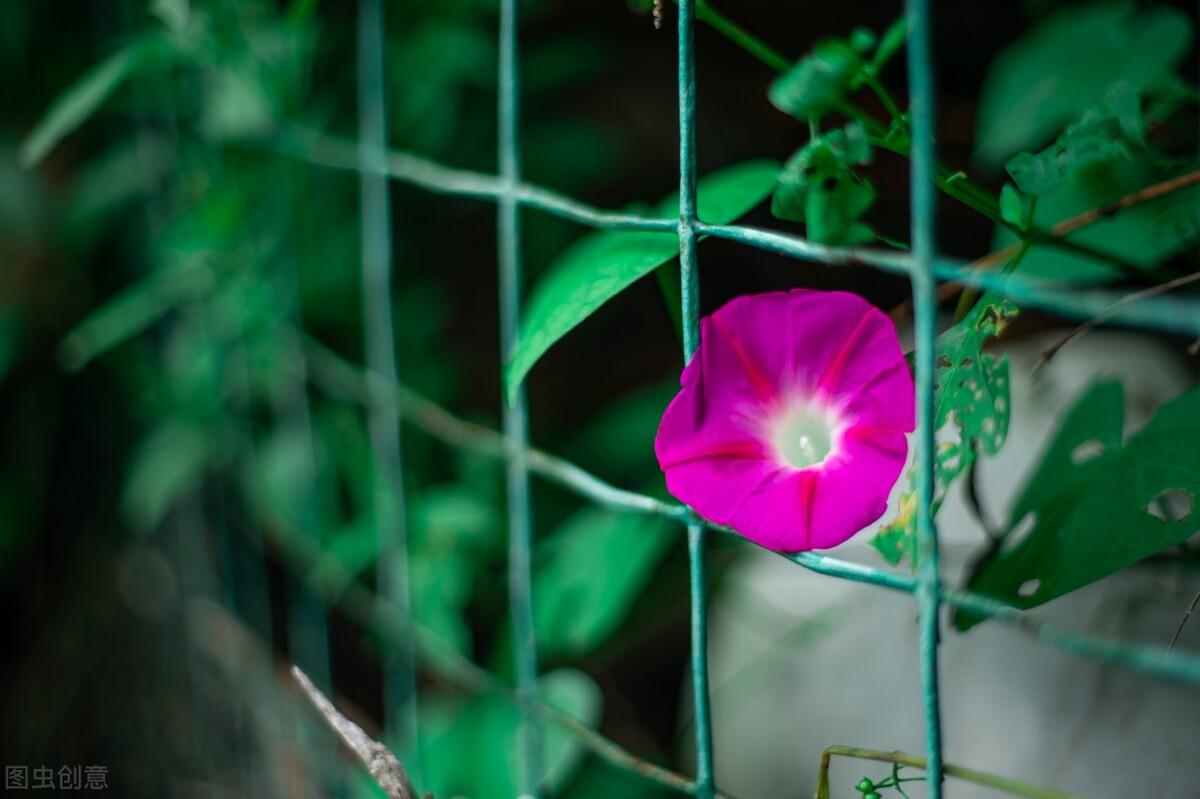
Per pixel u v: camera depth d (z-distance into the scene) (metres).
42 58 1.37
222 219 1.05
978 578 0.63
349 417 1.01
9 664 1.39
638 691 1.13
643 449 1.07
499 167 1.20
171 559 1.24
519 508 0.73
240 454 1.16
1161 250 0.67
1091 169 0.67
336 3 1.12
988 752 0.77
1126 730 0.73
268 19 0.99
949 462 0.59
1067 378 0.81
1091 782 0.73
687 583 1.00
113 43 1.20
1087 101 0.70
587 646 0.85
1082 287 0.68
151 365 1.26
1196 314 0.51
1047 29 0.71
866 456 0.56
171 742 1.17
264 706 1.04
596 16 1.26
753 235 0.58
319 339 1.09
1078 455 0.69
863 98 1.08
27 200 1.37
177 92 1.13
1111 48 0.70
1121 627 0.75
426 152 1.17
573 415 1.29
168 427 1.19
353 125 1.13
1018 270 0.68
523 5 1.15
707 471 0.58
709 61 1.28
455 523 0.92
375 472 0.96
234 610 1.13
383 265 0.85
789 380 0.58
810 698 0.85
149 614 1.25
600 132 1.25
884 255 0.55
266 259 1.08
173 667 1.20
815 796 0.61
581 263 0.65
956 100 1.10
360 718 1.02
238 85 1.00
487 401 1.29
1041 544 0.61
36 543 1.39
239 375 1.14
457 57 1.10
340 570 0.98
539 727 0.74
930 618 0.55
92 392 1.37
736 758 0.88
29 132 1.39
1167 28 0.69
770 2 1.23
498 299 1.29
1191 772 0.71
